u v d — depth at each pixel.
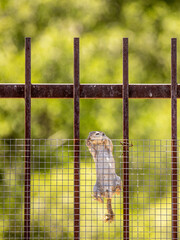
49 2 41.31
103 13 41.50
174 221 16.09
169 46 40.97
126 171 16.34
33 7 41.56
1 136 41.03
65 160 40.53
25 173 16.31
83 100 40.09
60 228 37.88
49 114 41.56
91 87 16.81
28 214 16.20
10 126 40.53
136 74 40.25
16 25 41.38
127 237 16.12
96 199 16.48
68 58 39.88
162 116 39.41
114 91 16.84
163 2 42.22
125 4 42.06
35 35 41.22
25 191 16.27
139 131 39.31
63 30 41.28
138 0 42.22
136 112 40.09
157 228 36.62
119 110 39.78
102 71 39.31
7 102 40.22
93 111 40.09
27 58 16.72
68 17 41.59
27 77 16.72
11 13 41.66
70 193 38.62
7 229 38.72
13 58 40.09
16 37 41.03
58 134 42.09
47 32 40.53
